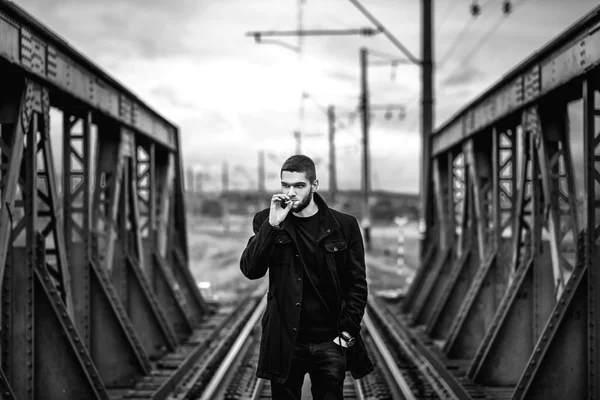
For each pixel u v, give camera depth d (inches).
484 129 435.5
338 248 179.6
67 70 308.2
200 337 541.0
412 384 376.2
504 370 362.0
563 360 273.4
